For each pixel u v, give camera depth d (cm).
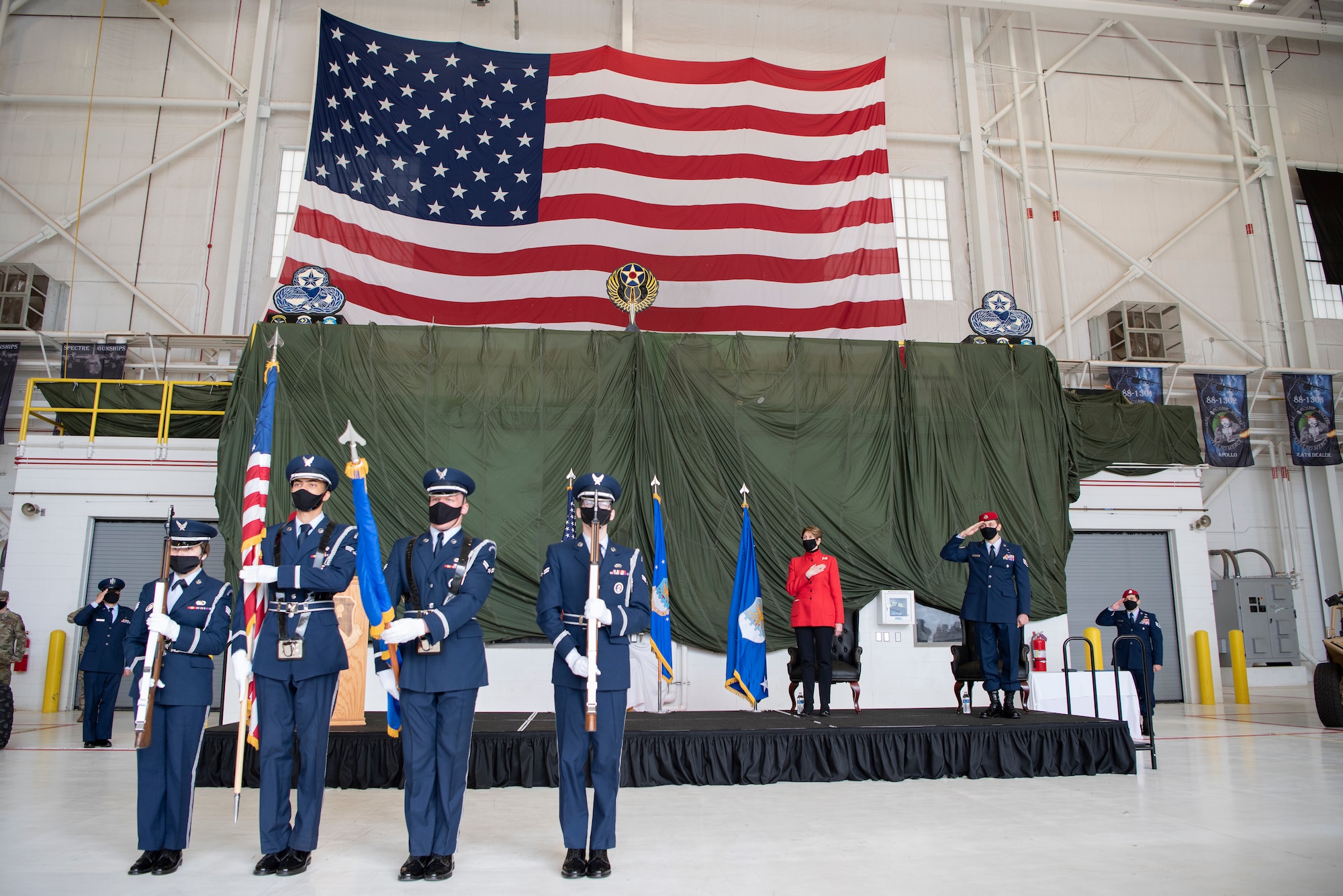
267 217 1586
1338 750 865
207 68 1645
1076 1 1650
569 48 1703
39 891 400
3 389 1484
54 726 1067
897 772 714
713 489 1079
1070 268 1767
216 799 623
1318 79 1964
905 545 1105
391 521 1021
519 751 684
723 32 1744
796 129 1478
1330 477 1777
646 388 1091
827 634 838
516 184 1412
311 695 443
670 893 404
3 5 1630
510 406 1066
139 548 1228
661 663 812
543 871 441
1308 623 1723
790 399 1115
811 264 1413
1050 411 1163
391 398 1048
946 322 1684
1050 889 411
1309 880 425
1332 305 1861
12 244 1559
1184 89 1894
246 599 443
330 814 578
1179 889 411
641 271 1155
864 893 405
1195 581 1370
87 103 1611
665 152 1445
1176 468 1386
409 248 1370
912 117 1766
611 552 471
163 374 1538
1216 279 1816
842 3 1791
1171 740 935
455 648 440
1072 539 1154
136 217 1587
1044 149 1789
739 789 671
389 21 1678
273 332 1046
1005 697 814
